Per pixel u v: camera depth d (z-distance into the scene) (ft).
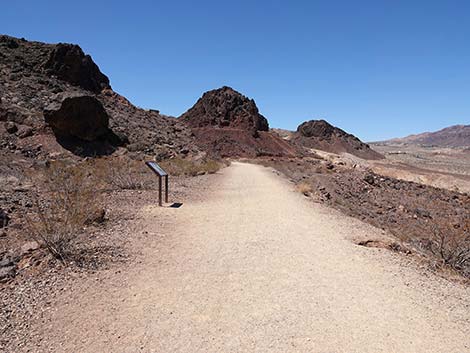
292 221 31.99
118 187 46.14
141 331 13.55
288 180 75.31
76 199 27.40
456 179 168.35
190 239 25.96
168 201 40.60
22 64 104.99
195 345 12.72
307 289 17.42
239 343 12.85
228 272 19.60
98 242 23.21
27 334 13.12
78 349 12.37
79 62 113.70
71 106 67.72
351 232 28.27
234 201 43.29
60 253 19.86
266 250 23.52
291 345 12.75
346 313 15.06
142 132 99.35
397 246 25.54
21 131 66.64
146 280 18.22
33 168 48.37
